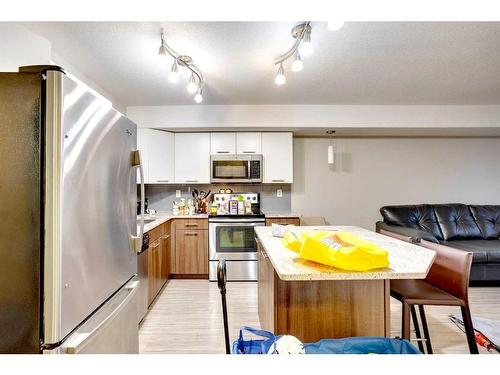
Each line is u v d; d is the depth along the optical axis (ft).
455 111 11.35
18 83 3.06
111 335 4.16
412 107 11.36
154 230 8.89
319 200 13.89
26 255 3.01
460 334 7.02
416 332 5.97
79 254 3.40
